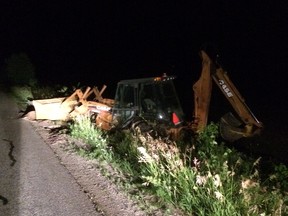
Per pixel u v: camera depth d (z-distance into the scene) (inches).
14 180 292.4
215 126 402.0
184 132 415.8
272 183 289.3
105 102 514.6
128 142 363.9
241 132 435.5
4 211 243.6
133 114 421.4
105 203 256.2
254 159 359.3
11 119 499.5
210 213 224.2
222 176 258.7
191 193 248.2
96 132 398.3
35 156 349.1
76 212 243.8
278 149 441.7
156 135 380.8
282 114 622.5
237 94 428.1
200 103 437.4
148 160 276.2
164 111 412.5
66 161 336.8
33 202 256.5
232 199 234.2
